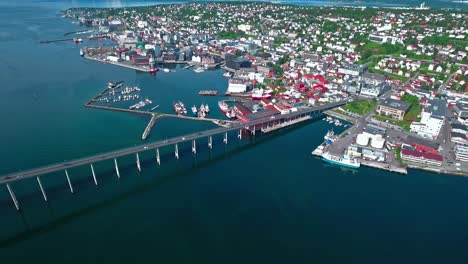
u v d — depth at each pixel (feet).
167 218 640.99
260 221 635.66
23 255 550.77
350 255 557.74
